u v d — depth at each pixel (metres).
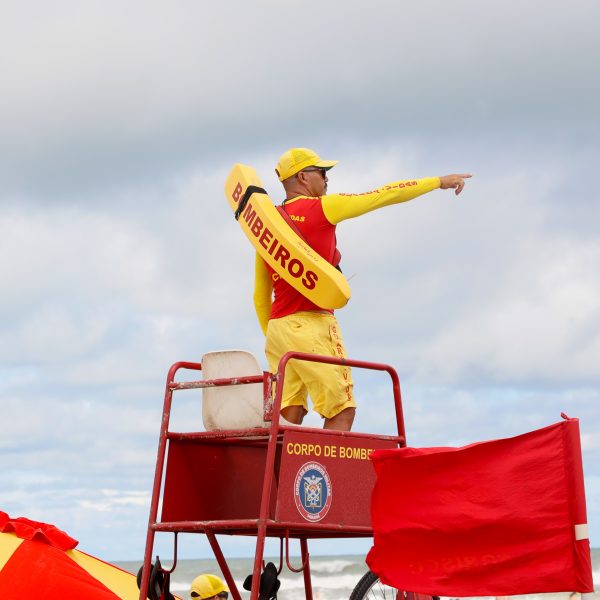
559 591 5.52
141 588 6.27
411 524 5.80
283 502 5.86
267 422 6.07
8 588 7.98
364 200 6.47
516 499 5.65
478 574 5.68
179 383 6.41
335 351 6.59
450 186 6.53
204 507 6.72
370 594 7.29
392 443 6.38
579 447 5.62
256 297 7.13
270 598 5.80
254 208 6.69
